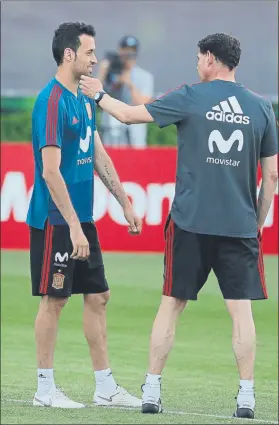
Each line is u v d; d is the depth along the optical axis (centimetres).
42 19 7112
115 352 3136
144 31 7056
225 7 7144
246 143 1875
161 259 4597
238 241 1891
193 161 1866
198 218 1862
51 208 2014
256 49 6931
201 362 3000
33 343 3253
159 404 1897
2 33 7044
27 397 2262
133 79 5681
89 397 2305
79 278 2080
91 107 2067
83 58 1995
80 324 3569
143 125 5525
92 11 7131
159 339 1888
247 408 1892
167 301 1900
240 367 1905
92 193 2077
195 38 7050
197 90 1878
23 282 4191
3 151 4606
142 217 4606
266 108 1914
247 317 1906
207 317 3678
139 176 4581
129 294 3959
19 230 4641
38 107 1983
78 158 2030
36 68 6981
